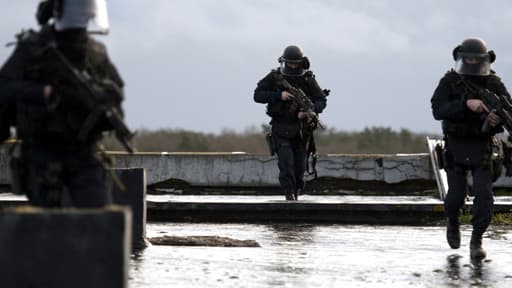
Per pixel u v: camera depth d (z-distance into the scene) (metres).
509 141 22.73
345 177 44.47
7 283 11.27
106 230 11.27
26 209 11.70
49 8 14.58
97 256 11.26
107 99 13.78
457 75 22.30
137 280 18.58
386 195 44.22
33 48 13.85
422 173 44.12
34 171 14.03
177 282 18.42
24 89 13.69
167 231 29.92
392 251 24.64
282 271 20.38
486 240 27.75
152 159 45.12
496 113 21.67
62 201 14.33
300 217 34.56
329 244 26.19
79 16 14.02
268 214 34.62
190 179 44.94
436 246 25.94
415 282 19.19
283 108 35.41
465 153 22.64
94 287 11.25
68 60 14.09
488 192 22.66
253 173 44.66
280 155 36.00
